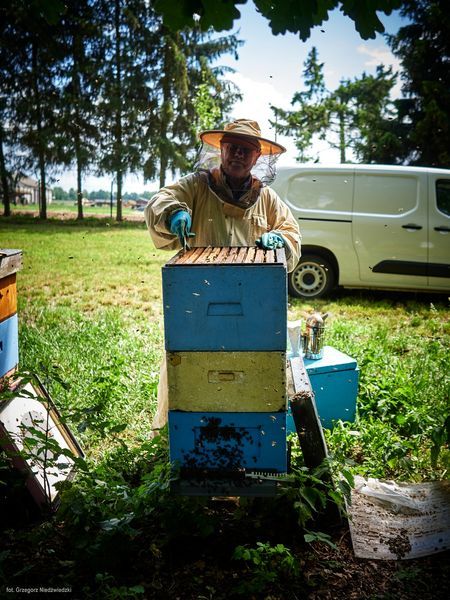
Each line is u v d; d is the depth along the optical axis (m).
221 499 2.63
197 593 2.06
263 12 1.83
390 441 3.21
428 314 7.11
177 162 27.31
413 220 7.53
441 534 2.46
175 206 2.63
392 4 1.89
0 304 2.56
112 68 27.23
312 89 25.59
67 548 2.31
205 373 2.04
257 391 2.03
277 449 2.09
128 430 3.51
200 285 1.96
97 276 9.45
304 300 7.85
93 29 25.88
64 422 2.52
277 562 2.21
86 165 26.95
